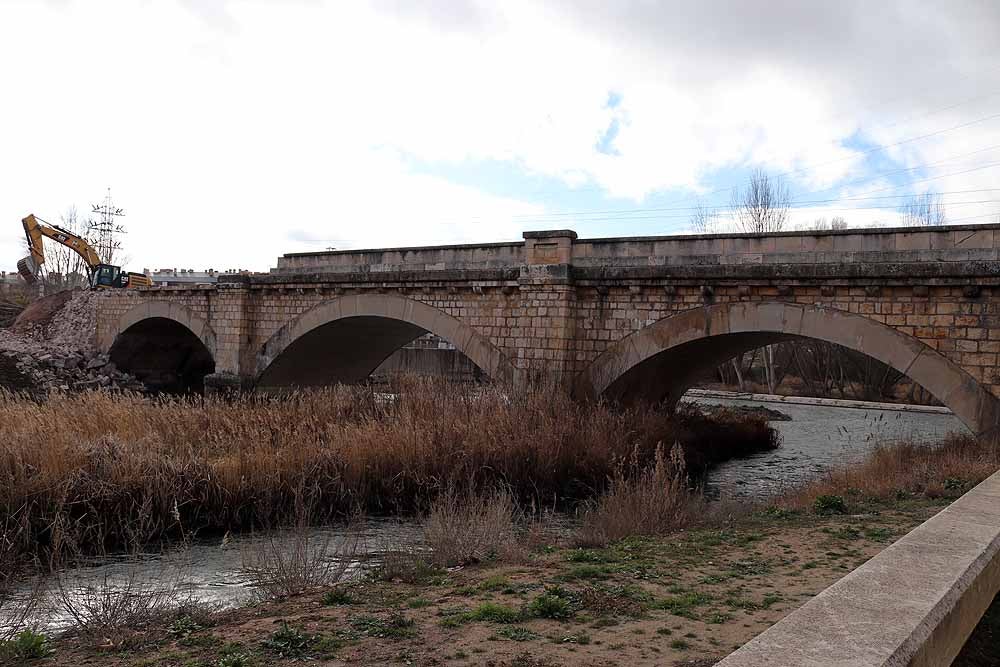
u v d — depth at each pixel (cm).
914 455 1585
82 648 679
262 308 2927
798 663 247
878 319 1667
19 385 3253
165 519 1274
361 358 3275
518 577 845
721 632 615
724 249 1938
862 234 1753
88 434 1533
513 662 561
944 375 1581
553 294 2073
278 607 772
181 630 705
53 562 1084
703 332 1880
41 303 4653
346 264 2753
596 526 1169
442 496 1353
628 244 2069
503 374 2164
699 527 1143
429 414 1792
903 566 376
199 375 4275
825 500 1185
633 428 1900
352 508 1421
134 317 3622
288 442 1562
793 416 3844
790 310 1767
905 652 263
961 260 1565
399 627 663
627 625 641
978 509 547
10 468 1224
